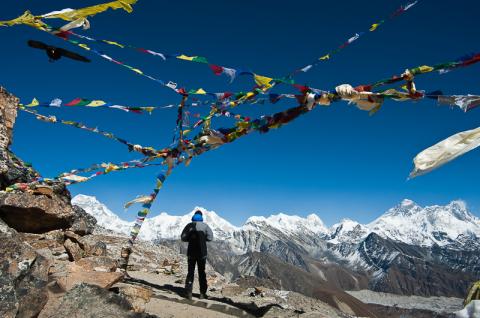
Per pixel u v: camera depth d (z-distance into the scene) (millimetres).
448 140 4480
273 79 7504
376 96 6766
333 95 7191
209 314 10062
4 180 12000
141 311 8617
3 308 6496
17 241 7410
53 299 7629
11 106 13211
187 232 11914
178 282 14328
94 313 7215
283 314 10672
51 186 11953
